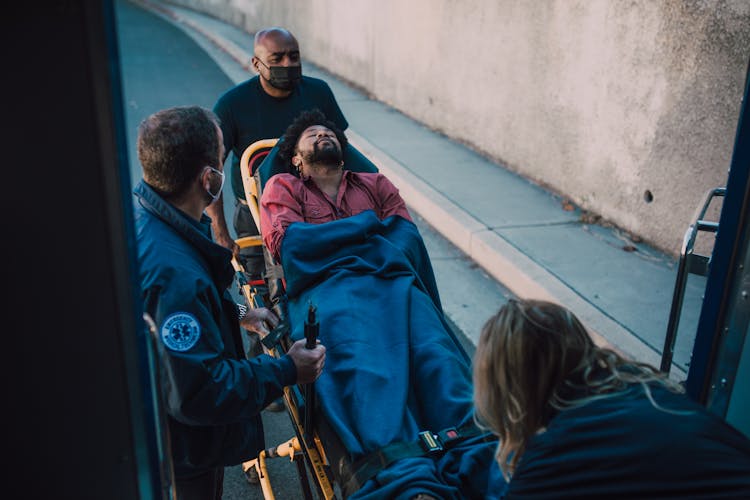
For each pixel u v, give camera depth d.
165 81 10.76
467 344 4.17
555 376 1.42
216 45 14.57
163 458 1.60
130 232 1.18
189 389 1.89
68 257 1.15
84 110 1.08
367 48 9.90
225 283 2.17
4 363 1.18
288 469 3.29
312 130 3.49
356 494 1.92
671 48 4.59
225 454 2.21
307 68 11.95
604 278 4.58
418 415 2.32
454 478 1.92
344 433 2.12
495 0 6.57
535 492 1.32
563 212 5.71
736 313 1.92
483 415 1.51
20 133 1.08
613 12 5.08
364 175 3.57
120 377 1.23
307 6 12.22
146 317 1.54
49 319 1.17
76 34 1.05
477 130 7.29
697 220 2.41
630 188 5.18
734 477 1.27
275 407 3.67
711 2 4.24
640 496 1.25
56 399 1.22
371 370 2.36
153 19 18.72
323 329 2.59
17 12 1.03
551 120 6.02
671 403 1.41
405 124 8.49
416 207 6.22
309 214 3.41
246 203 3.98
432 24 7.87
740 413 2.00
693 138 4.52
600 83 5.33
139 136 2.00
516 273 4.71
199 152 2.02
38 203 1.11
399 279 2.88
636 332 3.94
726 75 4.20
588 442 1.33
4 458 1.23
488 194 6.10
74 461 1.27
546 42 5.92
